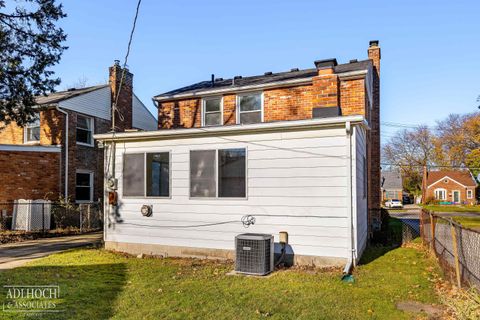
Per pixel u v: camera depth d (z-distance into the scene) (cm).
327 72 960
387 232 1280
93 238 1261
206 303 518
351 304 513
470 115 4416
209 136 874
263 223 811
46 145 1554
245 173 833
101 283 629
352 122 739
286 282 636
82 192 1670
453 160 4891
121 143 982
